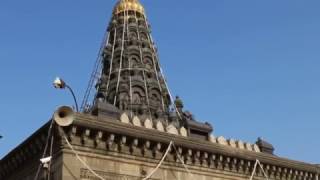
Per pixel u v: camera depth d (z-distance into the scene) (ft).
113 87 234.17
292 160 136.05
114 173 106.93
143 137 111.86
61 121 101.55
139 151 111.86
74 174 101.71
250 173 127.75
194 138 121.29
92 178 103.81
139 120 121.39
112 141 108.17
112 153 108.06
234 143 133.08
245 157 126.52
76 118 103.81
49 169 104.17
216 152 121.60
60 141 102.68
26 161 114.42
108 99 231.50
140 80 235.61
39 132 106.83
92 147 105.81
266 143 141.28
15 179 118.32
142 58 246.88
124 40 250.78
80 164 103.19
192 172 117.80
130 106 223.30
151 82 238.27
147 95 231.91
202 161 119.96
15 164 117.80
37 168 109.19
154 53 253.65
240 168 126.00
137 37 253.85
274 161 131.64
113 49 248.93
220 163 122.72
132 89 231.50
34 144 109.60
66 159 101.71
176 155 116.06
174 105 225.35
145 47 252.42
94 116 110.01
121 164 108.47
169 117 221.66
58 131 102.47
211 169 121.19
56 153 103.76
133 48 247.29
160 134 114.62
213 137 130.52
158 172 112.88
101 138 107.14
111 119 116.88
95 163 105.29
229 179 123.44
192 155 118.42
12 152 117.39
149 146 112.78
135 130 111.34
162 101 234.99
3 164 121.90
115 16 261.85
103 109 121.29
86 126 104.88
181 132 127.13
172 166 115.34
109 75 239.91
